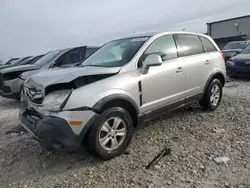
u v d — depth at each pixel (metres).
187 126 4.32
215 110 5.17
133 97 3.41
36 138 2.98
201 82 4.71
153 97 3.75
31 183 2.81
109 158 3.21
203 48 4.94
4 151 3.64
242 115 4.75
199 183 2.63
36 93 3.11
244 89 7.29
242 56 9.13
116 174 2.90
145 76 3.60
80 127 2.88
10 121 5.25
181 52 4.39
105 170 3.00
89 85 3.03
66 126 2.81
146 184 2.67
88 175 2.91
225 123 4.39
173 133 4.04
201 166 2.97
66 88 2.94
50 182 2.81
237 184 2.58
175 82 4.11
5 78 6.59
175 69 4.09
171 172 2.88
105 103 3.05
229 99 6.07
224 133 3.93
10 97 6.70
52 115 2.88
